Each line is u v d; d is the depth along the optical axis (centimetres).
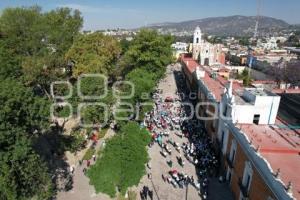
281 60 10869
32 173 2317
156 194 3075
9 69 4328
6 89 2306
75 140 3994
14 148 2245
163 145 4112
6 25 5562
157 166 3625
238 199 2961
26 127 2516
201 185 3275
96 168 2305
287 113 5025
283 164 2514
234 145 3222
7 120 2258
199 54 9950
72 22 6297
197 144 4212
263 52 15138
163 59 6588
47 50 5581
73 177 3291
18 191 2280
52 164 3531
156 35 6625
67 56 5534
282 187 2042
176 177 3334
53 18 6041
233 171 3183
